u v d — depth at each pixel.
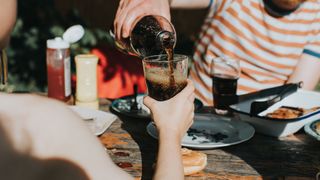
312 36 2.40
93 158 0.93
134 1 1.79
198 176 1.48
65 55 2.14
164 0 1.89
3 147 0.84
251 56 2.44
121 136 1.79
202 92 2.55
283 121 1.72
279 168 1.54
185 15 4.86
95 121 1.88
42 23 4.13
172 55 1.54
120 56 2.62
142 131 1.85
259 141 1.75
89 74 2.06
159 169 1.25
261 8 2.38
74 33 2.15
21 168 0.84
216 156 1.62
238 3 2.41
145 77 1.51
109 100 2.26
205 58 2.54
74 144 0.90
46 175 0.86
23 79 4.02
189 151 1.57
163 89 1.46
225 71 2.03
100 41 4.25
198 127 1.85
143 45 1.70
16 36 4.01
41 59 4.06
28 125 0.87
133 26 1.73
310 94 1.98
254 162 1.58
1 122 0.86
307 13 2.36
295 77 2.44
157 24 1.68
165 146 1.30
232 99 1.98
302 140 1.76
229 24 2.44
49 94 2.17
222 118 1.91
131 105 2.08
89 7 4.60
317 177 1.42
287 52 2.41
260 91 2.01
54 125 0.89
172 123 1.35
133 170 1.52
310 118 1.76
